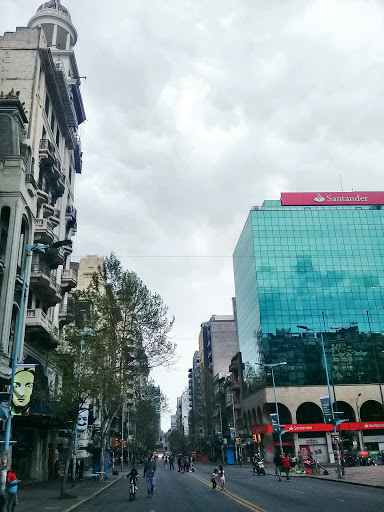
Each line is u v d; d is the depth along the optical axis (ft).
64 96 149.07
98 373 90.79
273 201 291.38
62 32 183.32
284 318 257.96
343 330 257.34
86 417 117.80
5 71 127.44
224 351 424.05
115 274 127.03
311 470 130.31
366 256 273.54
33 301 116.67
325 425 233.14
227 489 85.40
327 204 285.43
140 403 250.37
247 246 292.81
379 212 284.20
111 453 181.88
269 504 57.98
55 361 89.66
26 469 110.42
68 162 168.55
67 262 161.79
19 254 92.27
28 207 96.78
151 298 126.41
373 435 238.68
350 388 245.04
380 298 265.13
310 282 266.36
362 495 66.23
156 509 59.00
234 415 299.38
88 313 120.47
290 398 239.71
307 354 250.78
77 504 65.67
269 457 229.45
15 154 94.89
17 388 59.21
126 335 125.70
